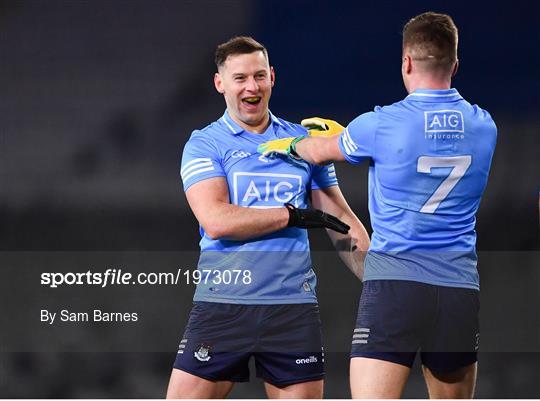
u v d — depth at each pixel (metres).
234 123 12.70
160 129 26.73
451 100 11.59
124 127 26.81
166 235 25.12
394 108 11.58
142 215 25.73
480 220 25.31
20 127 27.02
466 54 27.64
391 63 26.75
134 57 27.09
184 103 26.88
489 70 27.61
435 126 11.38
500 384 18.97
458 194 11.57
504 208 25.45
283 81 26.75
